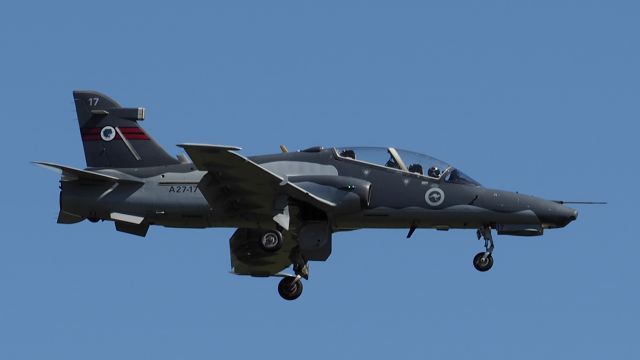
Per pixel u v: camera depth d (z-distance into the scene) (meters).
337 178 100.44
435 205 101.56
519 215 101.38
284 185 96.50
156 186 104.06
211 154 91.62
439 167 103.00
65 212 104.81
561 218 101.44
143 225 105.44
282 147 105.56
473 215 101.62
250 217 102.31
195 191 103.25
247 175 95.44
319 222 101.81
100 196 104.25
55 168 102.69
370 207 101.88
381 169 102.50
